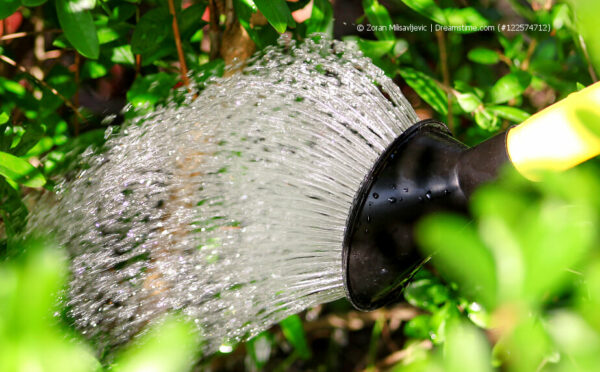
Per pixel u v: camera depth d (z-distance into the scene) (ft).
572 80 4.15
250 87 3.73
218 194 3.61
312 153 3.54
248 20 3.76
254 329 3.56
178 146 3.71
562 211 2.90
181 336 2.93
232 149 3.64
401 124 3.60
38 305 2.90
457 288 3.76
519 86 4.01
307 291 3.50
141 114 3.84
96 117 4.19
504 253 2.85
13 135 3.83
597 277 2.95
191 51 4.04
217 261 3.56
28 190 3.93
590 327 2.98
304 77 3.71
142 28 3.92
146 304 3.59
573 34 3.94
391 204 3.38
